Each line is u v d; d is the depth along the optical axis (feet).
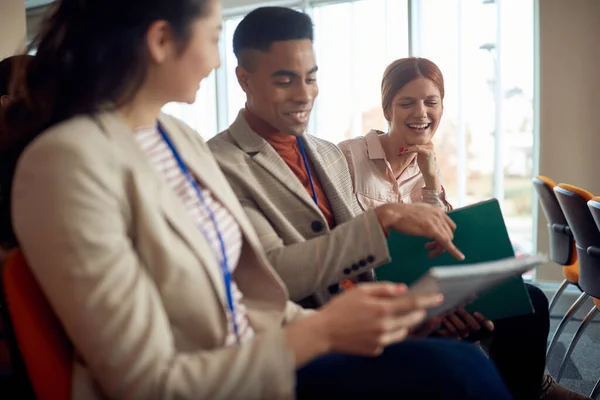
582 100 12.16
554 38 12.22
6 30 11.96
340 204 5.45
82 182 2.68
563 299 12.64
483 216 4.77
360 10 14.48
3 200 3.38
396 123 6.97
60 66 3.14
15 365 3.32
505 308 4.76
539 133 12.57
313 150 5.52
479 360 3.30
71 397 2.89
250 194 4.93
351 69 14.79
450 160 13.83
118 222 2.78
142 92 3.33
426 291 2.75
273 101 4.98
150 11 3.11
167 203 3.05
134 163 2.97
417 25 13.83
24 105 3.31
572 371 9.45
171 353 2.81
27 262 2.92
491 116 13.30
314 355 2.86
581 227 7.59
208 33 3.35
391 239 4.83
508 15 12.85
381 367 3.23
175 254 2.97
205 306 3.10
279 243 4.79
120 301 2.67
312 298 4.99
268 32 4.83
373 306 2.82
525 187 13.17
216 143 5.18
